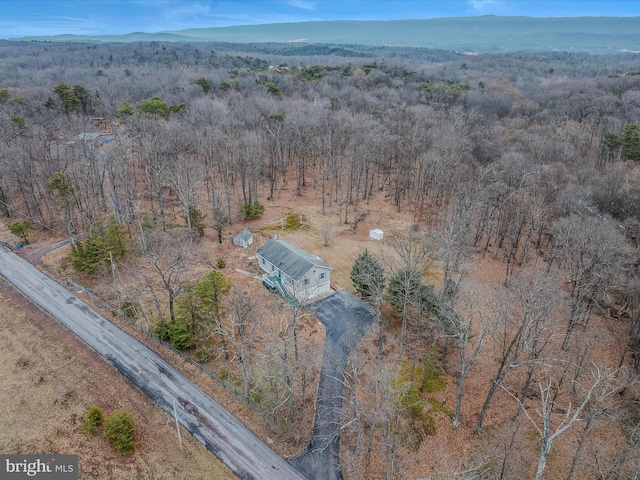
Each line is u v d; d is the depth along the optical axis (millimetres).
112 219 50969
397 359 38406
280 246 49969
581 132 87000
